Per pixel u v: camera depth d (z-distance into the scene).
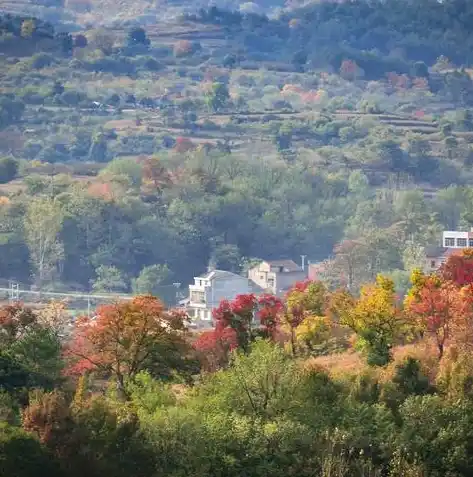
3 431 196.88
